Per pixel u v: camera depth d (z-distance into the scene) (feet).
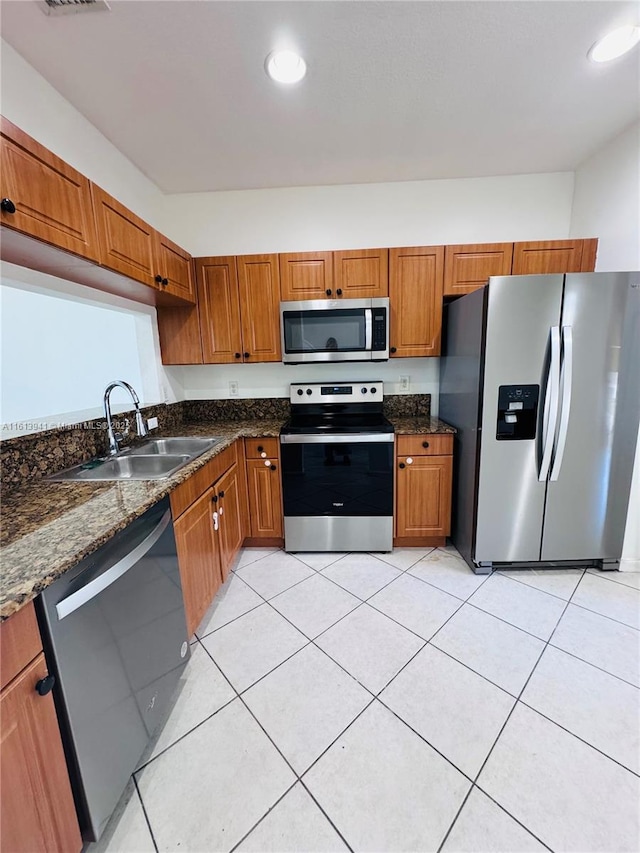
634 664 4.83
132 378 7.94
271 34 4.42
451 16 4.28
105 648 3.16
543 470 6.48
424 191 8.32
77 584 2.85
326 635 5.45
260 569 7.32
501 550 6.86
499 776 3.55
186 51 4.61
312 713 4.25
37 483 4.51
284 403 9.20
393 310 7.88
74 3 3.92
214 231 8.60
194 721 4.20
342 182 8.28
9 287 5.10
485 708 4.25
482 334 6.28
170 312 8.09
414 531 7.84
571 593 6.32
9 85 4.52
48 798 2.55
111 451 5.88
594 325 6.06
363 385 8.76
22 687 2.37
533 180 8.16
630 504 6.73
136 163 7.22
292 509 7.77
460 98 5.67
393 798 3.40
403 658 4.99
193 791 3.51
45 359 6.16
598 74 5.24
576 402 6.31
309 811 3.32
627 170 6.68
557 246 7.50
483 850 3.02
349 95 5.53
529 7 4.20
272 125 6.16
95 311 7.16
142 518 3.84
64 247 4.09
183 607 4.71
